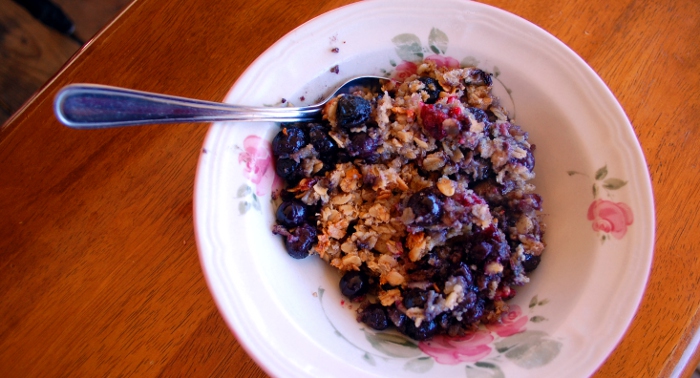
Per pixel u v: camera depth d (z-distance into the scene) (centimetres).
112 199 28
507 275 25
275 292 23
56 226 27
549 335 22
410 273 25
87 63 29
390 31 26
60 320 26
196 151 28
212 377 25
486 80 27
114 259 27
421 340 24
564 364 21
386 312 24
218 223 23
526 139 26
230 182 23
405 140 25
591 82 24
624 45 29
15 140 28
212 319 26
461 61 26
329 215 25
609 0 30
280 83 25
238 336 21
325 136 25
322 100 26
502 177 26
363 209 26
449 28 26
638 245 23
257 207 24
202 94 29
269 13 30
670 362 25
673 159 28
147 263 27
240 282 22
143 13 30
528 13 30
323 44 25
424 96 26
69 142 28
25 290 26
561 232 25
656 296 26
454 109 25
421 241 24
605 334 22
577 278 24
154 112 21
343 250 26
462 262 24
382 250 26
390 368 22
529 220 26
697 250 26
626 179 23
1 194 28
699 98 28
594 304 22
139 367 25
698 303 25
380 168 26
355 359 22
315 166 25
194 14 30
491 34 26
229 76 29
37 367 25
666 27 30
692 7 30
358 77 27
